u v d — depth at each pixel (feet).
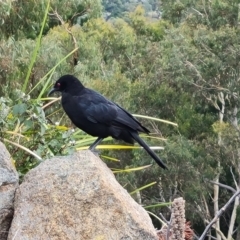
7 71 39.50
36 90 39.09
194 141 70.90
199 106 73.97
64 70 48.42
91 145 20.89
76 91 20.65
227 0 71.10
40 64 44.91
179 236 14.62
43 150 19.93
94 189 14.23
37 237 14.14
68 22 58.59
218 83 70.59
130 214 14.03
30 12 45.91
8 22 45.50
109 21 91.04
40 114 20.16
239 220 68.80
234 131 68.49
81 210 14.15
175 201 14.66
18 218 14.44
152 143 68.13
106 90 61.36
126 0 112.98
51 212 14.25
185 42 71.67
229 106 73.41
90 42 65.62
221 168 69.36
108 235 13.88
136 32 92.53
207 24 73.41
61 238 14.02
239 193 18.26
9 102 20.93
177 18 89.30
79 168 14.60
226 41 68.49
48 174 14.64
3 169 15.01
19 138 20.34
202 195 68.90
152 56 81.51
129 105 69.26
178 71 69.82
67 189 14.35
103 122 20.29
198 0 75.36
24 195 14.65
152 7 114.32
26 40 46.68
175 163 67.67
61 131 20.99
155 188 68.23
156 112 72.90
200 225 71.41
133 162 66.59
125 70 82.53
